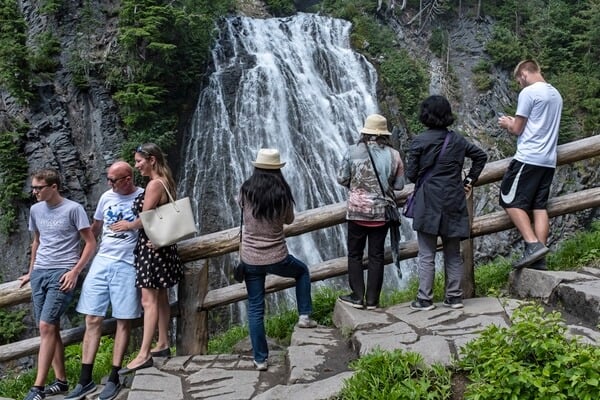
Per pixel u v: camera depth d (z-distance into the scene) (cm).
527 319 381
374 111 2312
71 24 1788
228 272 1549
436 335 469
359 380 396
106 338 853
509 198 590
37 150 1656
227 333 789
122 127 1706
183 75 1839
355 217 552
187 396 459
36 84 1691
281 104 2058
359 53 2472
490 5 2977
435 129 537
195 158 1848
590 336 435
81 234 536
